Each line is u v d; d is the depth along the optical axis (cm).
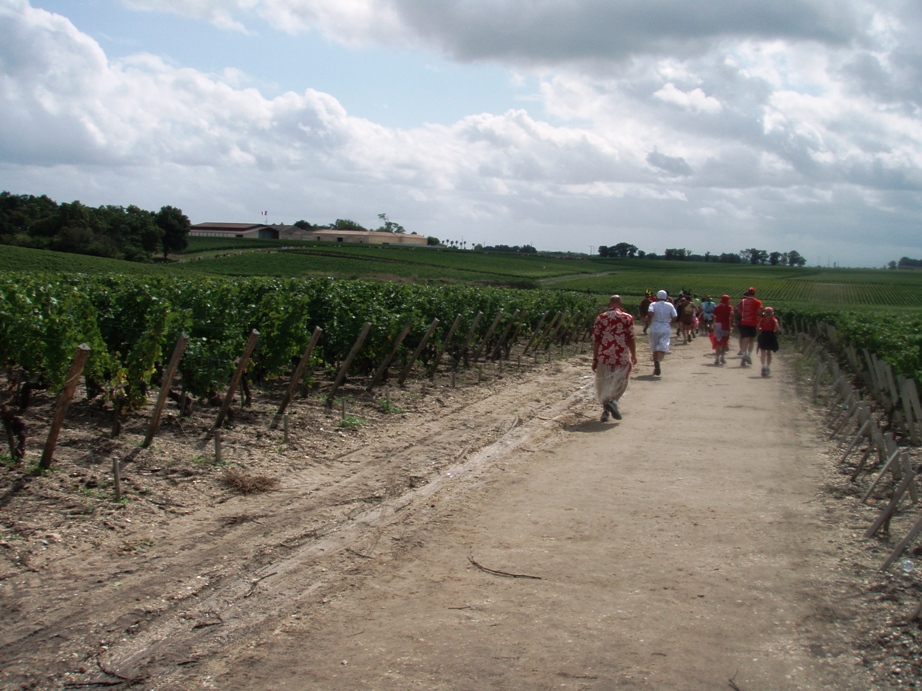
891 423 1008
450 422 1012
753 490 695
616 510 636
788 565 511
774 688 360
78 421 834
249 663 381
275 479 694
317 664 379
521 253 18150
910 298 8725
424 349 1552
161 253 10338
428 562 518
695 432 973
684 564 514
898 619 429
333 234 16875
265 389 1156
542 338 2111
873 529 563
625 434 962
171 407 965
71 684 359
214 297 1163
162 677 367
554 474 760
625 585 479
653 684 361
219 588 466
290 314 1109
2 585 451
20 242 8094
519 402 1198
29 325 806
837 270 15425
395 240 17762
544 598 459
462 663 380
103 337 1030
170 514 586
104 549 512
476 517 618
